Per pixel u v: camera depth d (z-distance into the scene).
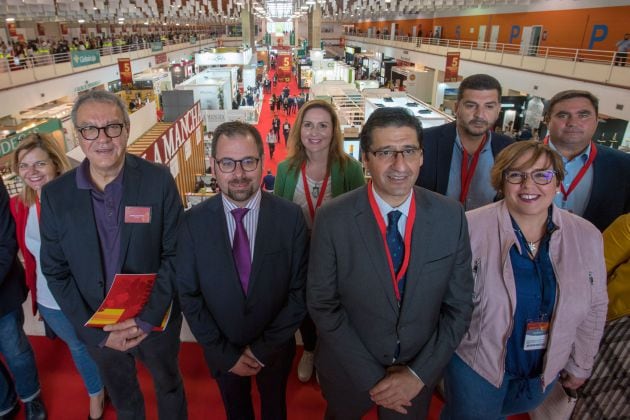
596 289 1.46
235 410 1.83
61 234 1.58
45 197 1.58
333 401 1.71
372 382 1.47
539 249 1.46
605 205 2.01
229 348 1.64
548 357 1.47
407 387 1.45
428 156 2.18
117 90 18.83
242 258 1.60
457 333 1.47
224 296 1.60
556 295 1.44
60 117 12.77
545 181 1.37
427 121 8.09
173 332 1.81
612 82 8.77
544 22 13.59
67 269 1.67
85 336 1.65
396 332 1.46
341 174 2.25
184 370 2.35
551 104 2.05
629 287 1.58
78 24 26.62
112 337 1.60
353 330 1.51
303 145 2.23
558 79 10.55
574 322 1.46
